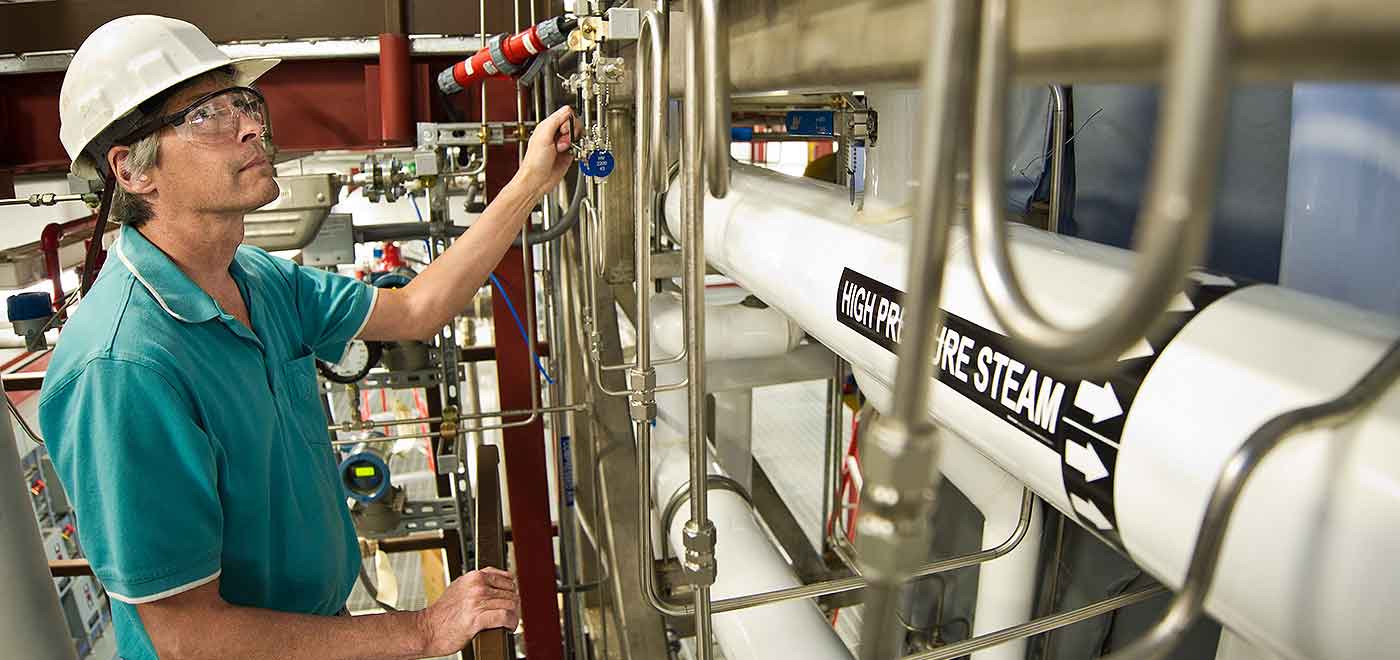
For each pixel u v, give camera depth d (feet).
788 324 6.23
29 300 5.07
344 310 4.57
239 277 4.03
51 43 4.97
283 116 5.41
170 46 3.50
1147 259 0.55
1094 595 4.06
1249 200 2.84
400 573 10.72
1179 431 1.51
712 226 4.38
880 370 2.78
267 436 3.68
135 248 3.43
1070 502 1.91
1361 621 1.20
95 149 3.51
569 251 6.08
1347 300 1.99
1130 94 3.25
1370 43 0.48
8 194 5.40
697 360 2.01
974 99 0.71
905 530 0.77
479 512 4.83
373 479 6.32
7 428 3.04
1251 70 0.56
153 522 3.10
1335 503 1.20
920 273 0.72
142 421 3.08
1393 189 1.86
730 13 1.54
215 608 3.31
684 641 7.23
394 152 7.02
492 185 6.10
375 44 5.19
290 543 3.88
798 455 12.16
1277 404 1.36
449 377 6.13
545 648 6.57
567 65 5.26
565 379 6.99
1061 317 1.89
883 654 0.82
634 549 5.11
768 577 4.43
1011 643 3.85
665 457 5.75
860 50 1.07
